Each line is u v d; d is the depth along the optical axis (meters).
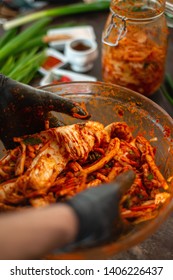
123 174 0.48
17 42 0.89
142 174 0.54
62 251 0.41
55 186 0.50
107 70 0.75
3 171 0.54
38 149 0.53
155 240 0.56
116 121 0.62
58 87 0.59
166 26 0.72
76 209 0.34
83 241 0.39
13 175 0.53
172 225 0.58
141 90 0.75
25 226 0.32
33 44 0.91
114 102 0.60
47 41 0.94
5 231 0.31
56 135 0.53
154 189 0.53
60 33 0.99
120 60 0.72
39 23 0.95
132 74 0.73
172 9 0.71
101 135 0.55
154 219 0.45
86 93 0.60
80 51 0.92
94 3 1.04
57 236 0.32
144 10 0.70
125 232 0.44
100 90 0.60
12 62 0.84
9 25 1.02
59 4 1.12
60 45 0.97
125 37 0.70
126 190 0.46
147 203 0.50
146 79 0.73
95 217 0.34
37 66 0.83
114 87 0.59
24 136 0.55
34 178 0.50
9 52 0.87
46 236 0.32
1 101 0.52
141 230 0.44
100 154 0.55
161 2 0.68
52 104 0.53
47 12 1.02
